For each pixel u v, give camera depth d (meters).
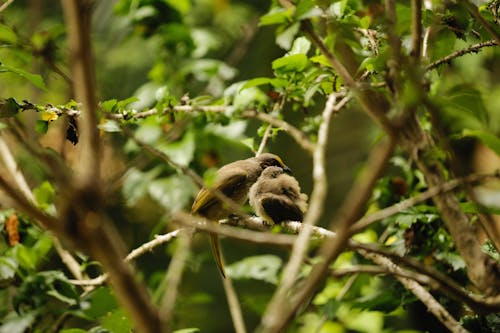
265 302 8.95
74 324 9.88
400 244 7.48
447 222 4.96
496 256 6.21
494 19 6.50
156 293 8.07
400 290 7.30
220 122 7.80
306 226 3.56
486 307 4.33
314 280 3.30
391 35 4.61
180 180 9.42
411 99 4.29
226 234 3.66
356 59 6.41
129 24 11.22
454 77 10.62
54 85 9.80
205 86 10.61
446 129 7.71
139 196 9.56
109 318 6.32
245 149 11.76
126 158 9.48
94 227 2.63
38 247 7.70
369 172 3.15
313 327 9.09
